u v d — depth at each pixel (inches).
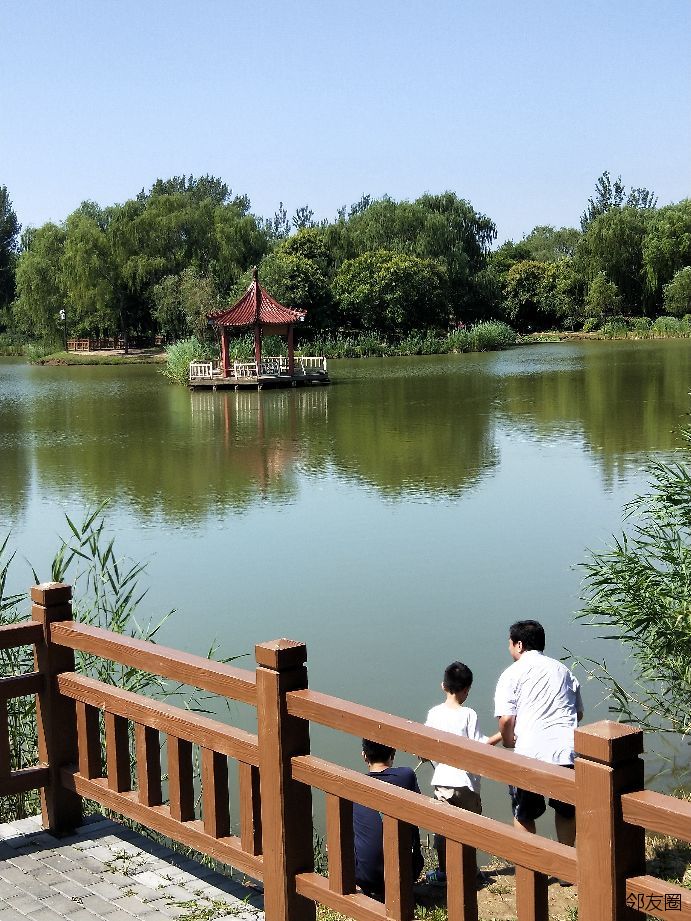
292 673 125.5
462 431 1034.7
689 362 1984.5
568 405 1248.8
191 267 2672.2
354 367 2146.9
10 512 673.0
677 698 288.5
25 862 157.9
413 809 111.9
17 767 218.1
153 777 149.3
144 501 701.3
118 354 2893.7
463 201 3422.7
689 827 87.4
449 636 378.0
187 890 148.0
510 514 612.1
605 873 92.9
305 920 128.3
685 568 284.2
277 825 126.4
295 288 2664.9
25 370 2546.8
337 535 569.3
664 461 792.3
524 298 3467.0
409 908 115.3
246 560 514.6
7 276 4067.4
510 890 194.5
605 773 92.1
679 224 3309.5
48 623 164.6
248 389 1680.6
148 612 420.8
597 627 380.8
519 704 205.6
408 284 2861.7
